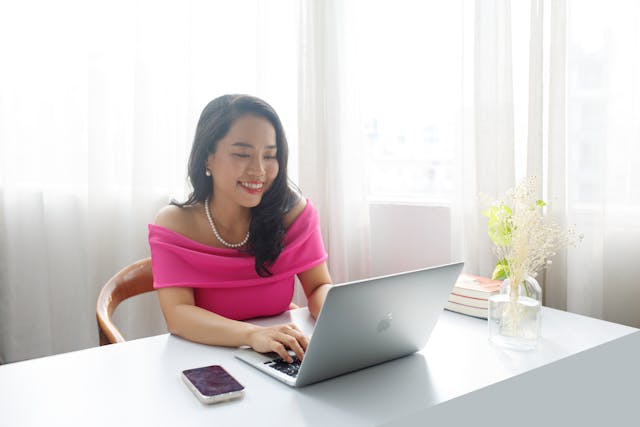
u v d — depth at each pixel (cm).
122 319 282
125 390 100
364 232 268
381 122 278
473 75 220
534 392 109
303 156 274
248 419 89
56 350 289
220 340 125
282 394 98
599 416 120
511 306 120
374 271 277
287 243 163
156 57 276
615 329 134
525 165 220
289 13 277
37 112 278
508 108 212
